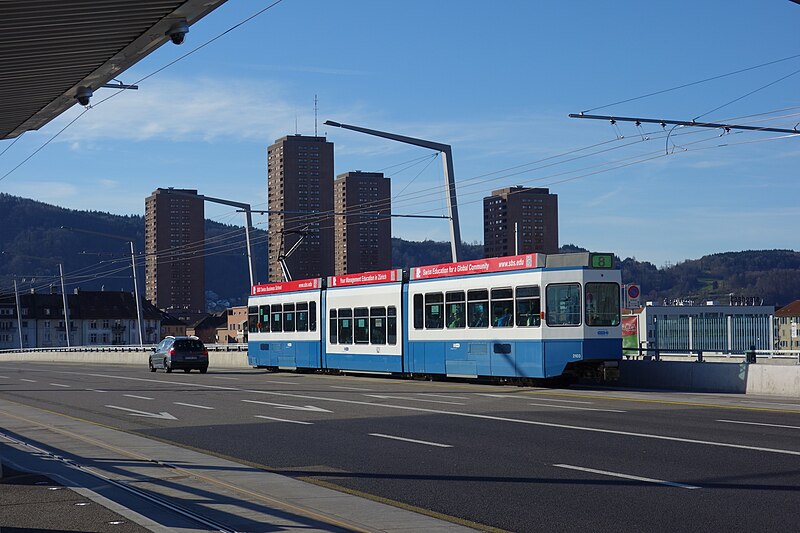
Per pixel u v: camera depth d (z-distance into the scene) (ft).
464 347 105.91
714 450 47.16
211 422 66.74
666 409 70.85
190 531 29.14
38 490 36.58
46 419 71.15
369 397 86.89
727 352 107.86
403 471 42.80
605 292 96.78
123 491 37.47
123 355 244.22
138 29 37.73
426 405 76.64
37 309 507.71
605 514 32.35
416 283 114.52
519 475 40.91
